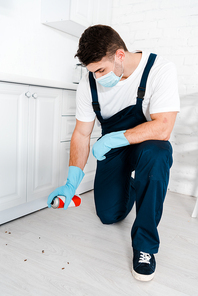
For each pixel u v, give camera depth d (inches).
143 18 92.3
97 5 86.7
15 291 38.7
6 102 52.9
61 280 41.9
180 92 88.5
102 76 44.8
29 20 74.3
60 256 48.6
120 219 62.9
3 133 53.5
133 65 49.7
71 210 70.6
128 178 58.8
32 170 61.9
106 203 59.6
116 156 57.2
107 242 55.1
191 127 88.2
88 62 41.6
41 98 61.3
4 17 67.4
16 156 57.3
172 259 50.3
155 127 45.4
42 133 63.1
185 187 91.8
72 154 56.2
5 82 51.6
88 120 56.9
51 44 82.7
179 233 61.8
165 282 43.2
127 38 96.4
